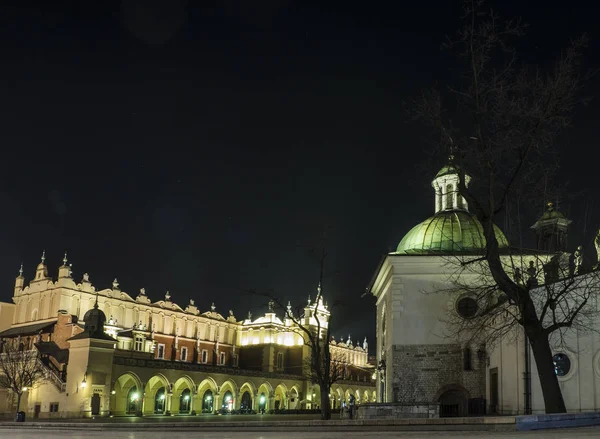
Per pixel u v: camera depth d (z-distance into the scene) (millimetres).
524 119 24859
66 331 83125
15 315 94938
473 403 38125
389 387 42250
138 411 72375
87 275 94688
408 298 40750
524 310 25641
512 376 34312
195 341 112000
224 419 59750
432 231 44094
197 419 59719
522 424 19375
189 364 81812
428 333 39969
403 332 40250
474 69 25172
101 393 65500
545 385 24750
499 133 25078
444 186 47594
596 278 29812
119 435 20391
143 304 103562
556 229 44844
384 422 23078
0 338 90188
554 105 24469
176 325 108875
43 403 68875
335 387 113188
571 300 31641
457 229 43562
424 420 21812
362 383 123250
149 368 74938
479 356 39000
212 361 115000
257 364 117562
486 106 25172
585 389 30359
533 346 25500
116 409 75188
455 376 39062
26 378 67562
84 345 65875
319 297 45844
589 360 30547
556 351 31609
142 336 97500
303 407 103500
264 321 120375
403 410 31062
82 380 64812
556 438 13383
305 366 106188
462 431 19312
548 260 39312
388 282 44375
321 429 25219
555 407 24312
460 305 40062
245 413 89000
